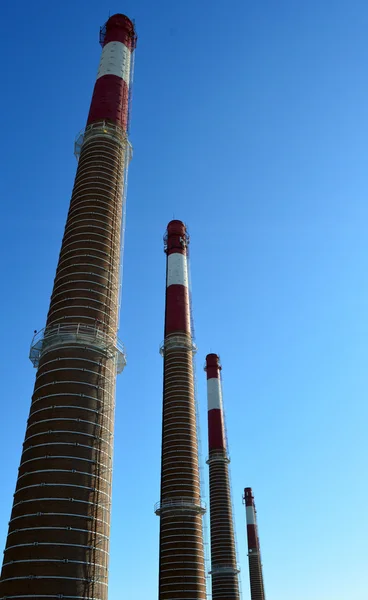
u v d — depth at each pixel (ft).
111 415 174.81
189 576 243.81
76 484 152.87
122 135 233.76
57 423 160.25
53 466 153.38
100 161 220.43
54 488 150.10
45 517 145.59
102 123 230.89
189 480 272.10
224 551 341.62
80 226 201.98
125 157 235.40
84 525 148.87
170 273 347.77
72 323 178.81
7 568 142.51
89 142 227.61
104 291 191.52
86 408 165.78
